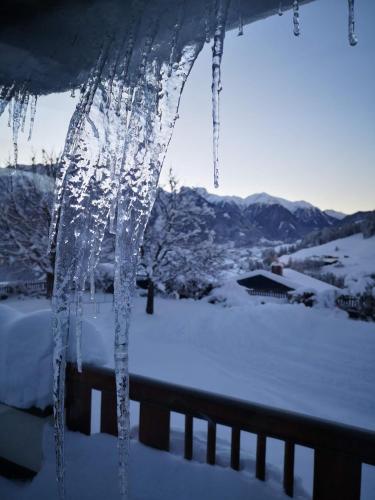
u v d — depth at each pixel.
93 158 1.44
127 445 1.24
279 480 2.03
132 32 1.40
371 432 1.55
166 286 21.22
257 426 1.84
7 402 2.20
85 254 1.40
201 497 1.82
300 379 8.92
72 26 1.48
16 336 2.28
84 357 2.35
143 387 2.18
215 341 12.58
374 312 16.86
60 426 1.46
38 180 8.12
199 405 2.01
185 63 1.31
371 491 3.46
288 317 15.01
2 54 1.77
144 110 1.35
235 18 1.36
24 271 17.12
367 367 9.97
